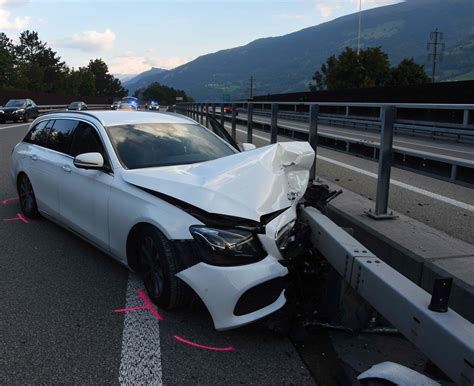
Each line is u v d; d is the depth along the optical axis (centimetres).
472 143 434
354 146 632
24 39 11575
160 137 500
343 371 314
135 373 304
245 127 1841
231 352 332
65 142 550
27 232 596
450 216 551
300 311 376
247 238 336
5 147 1545
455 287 332
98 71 15562
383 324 375
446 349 220
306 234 385
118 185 422
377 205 500
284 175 397
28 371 304
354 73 5591
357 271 306
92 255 516
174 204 366
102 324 365
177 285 363
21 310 387
